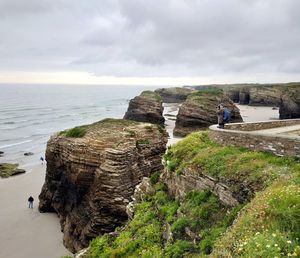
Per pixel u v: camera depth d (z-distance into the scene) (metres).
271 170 15.71
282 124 29.50
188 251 15.16
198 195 18.16
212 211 16.56
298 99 111.44
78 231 36.44
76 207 38.50
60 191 42.25
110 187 34.91
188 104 88.31
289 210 10.27
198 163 19.81
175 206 19.98
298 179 13.34
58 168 42.88
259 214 10.98
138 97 110.25
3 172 63.84
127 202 35.00
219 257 10.65
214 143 22.88
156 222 20.47
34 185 56.50
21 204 47.66
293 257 8.46
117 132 39.78
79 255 22.70
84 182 37.78
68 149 39.81
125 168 36.03
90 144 37.75
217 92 93.12
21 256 33.28
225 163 18.39
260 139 19.02
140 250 18.67
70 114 176.75
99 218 34.84
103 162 36.06
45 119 155.12
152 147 41.84
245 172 16.55
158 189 23.75
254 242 9.30
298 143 16.73
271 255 8.54
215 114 85.75
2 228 39.72
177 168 21.94
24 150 88.69
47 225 41.12
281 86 173.75
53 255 34.00
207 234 15.16
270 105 169.00
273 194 11.71
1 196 50.97
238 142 20.67
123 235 21.31
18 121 147.62
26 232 38.91
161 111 108.31
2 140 103.25
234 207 15.35
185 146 23.55
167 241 17.53
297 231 9.53
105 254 20.41
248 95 185.38
